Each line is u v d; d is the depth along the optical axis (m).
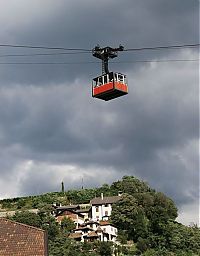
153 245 138.62
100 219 160.38
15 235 47.41
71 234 136.62
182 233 144.00
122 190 189.62
